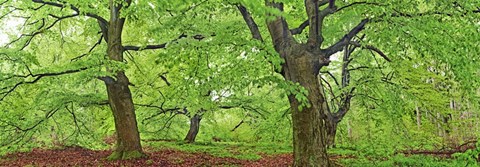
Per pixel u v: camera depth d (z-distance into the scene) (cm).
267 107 2302
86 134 1788
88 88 1953
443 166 1170
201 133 2820
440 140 1580
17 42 1567
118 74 1446
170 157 1537
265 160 1502
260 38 1102
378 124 1745
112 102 1459
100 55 1248
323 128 1026
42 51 1795
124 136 1457
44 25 1655
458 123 1596
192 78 1074
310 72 1015
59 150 1941
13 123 1431
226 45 965
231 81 1016
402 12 966
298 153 1015
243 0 692
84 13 1433
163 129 2561
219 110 2502
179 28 1204
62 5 1441
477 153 605
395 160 1292
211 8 1022
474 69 1048
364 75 1747
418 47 989
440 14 994
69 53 1797
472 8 946
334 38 1521
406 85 1552
